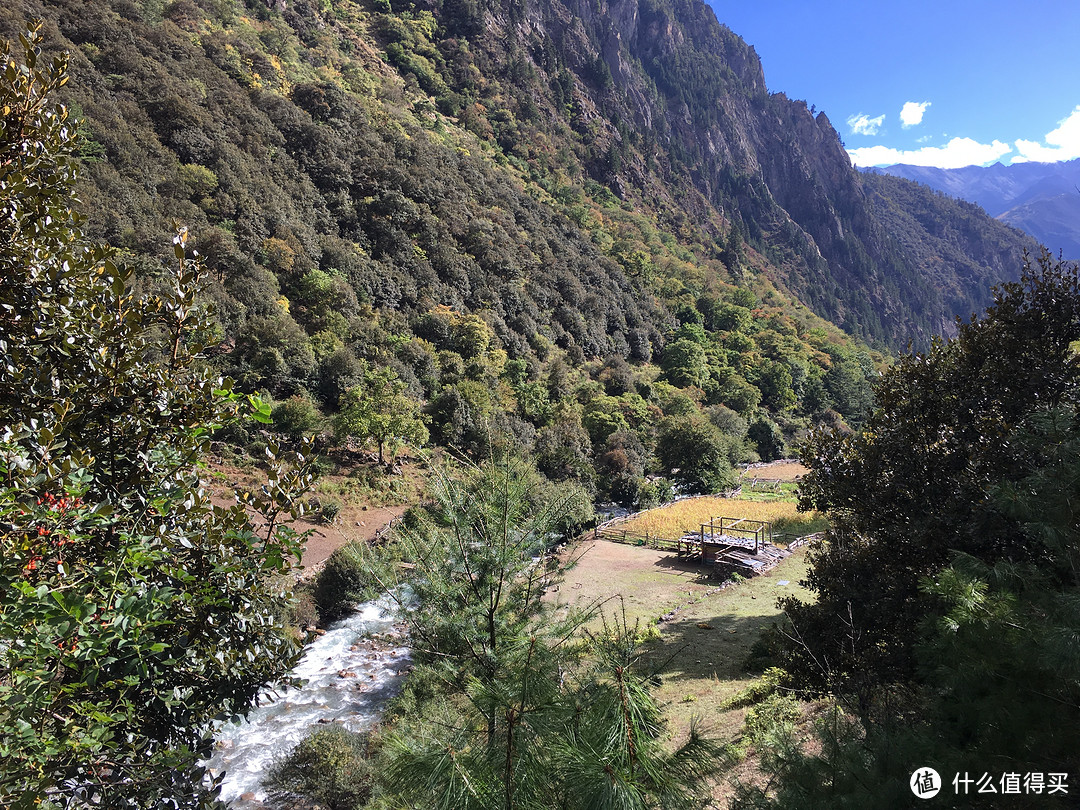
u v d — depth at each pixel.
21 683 2.75
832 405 82.31
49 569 3.14
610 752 2.83
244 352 34.94
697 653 14.98
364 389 35.44
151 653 3.47
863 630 9.00
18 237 3.62
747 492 42.59
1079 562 4.46
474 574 4.15
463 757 3.07
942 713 4.62
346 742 10.34
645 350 76.31
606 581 21.28
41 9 45.12
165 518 3.76
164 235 34.94
